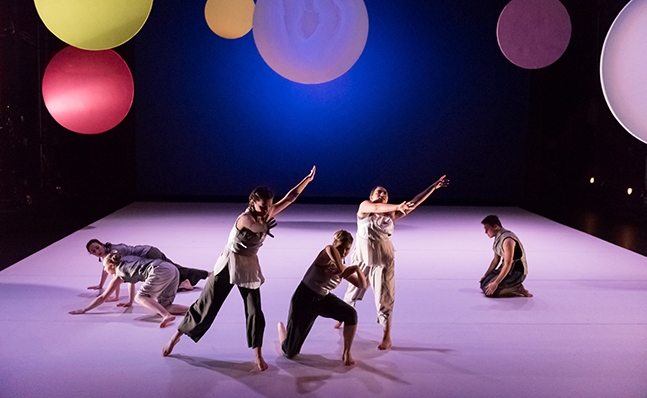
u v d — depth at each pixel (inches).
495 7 545.3
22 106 444.8
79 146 535.5
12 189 439.8
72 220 431.8
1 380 165.2
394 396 157.5
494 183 560.4
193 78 546.9
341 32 225.3
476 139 556.4
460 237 388.5
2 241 352.8
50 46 479.8
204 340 196.9
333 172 557.6
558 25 331.0
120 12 187.8
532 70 548.7
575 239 386.6
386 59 548.7
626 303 244.1
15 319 215.2
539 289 264.5
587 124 534.0
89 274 278.2
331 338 200.1
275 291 256.1
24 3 438.9
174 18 540.7
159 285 214.1
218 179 556.7
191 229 402.9
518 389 163.0
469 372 173.8
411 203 186.7
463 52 549.0
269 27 224.8
